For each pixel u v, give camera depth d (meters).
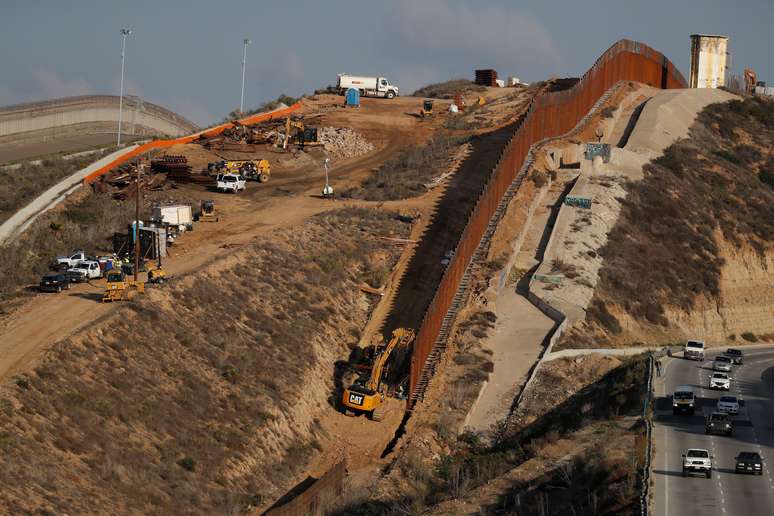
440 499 61.53
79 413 60.06
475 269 97.19
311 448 70.00
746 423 66.88
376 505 62.16
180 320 74.88
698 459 54.38
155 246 88.44
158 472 59.00
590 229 109.88
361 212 108.00
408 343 79.94
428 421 74.69
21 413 57.66
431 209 110.19
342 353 82.94
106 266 86.81
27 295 79.12
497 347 85.75
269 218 105.75
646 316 103.25
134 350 69.00
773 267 122.81
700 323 108.56
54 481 53.47
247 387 71.38
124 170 119.25
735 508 49.56
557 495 56.09
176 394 66.81
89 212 105.25
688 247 116.69
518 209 109.19
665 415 69.19
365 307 90.44
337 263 94.06
